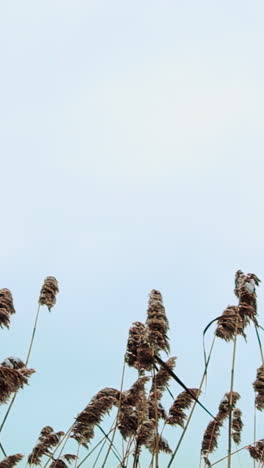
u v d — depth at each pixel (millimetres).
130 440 14000
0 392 7293
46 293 16625
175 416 13617
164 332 12180
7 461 12555
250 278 13086
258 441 15039
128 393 14398
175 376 11211
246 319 12773
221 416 15969
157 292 12695
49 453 14867
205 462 15602
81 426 14016
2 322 9883
